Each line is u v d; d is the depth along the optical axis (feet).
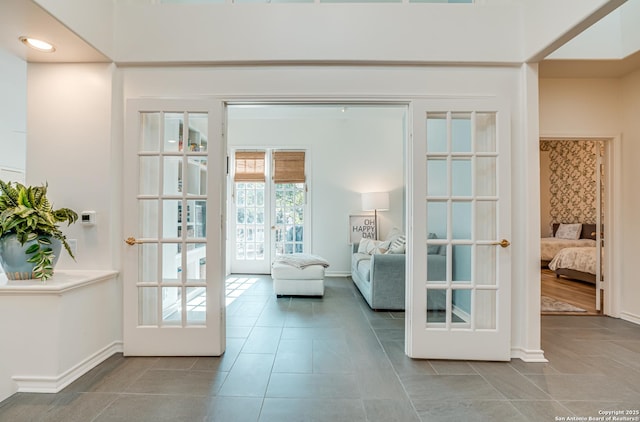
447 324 7.80
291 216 20.02
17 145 15.74
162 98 8.02
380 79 8.09
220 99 8.10
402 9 8.01
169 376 6.87
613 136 10.69
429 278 8.04
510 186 7.77
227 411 5.62
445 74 8.07
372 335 9.43
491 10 8.00
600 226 11.95
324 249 19.75
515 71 8.08
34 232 6.66
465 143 8.07
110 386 6.47
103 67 8.04
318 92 8.10
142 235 8.08
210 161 7.95
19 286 6.28
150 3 8.36
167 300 8.07
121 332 8.11
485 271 7.99
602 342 8.89
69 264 8.01
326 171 19.86
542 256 20.40
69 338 6.64
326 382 6.65
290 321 10.70
